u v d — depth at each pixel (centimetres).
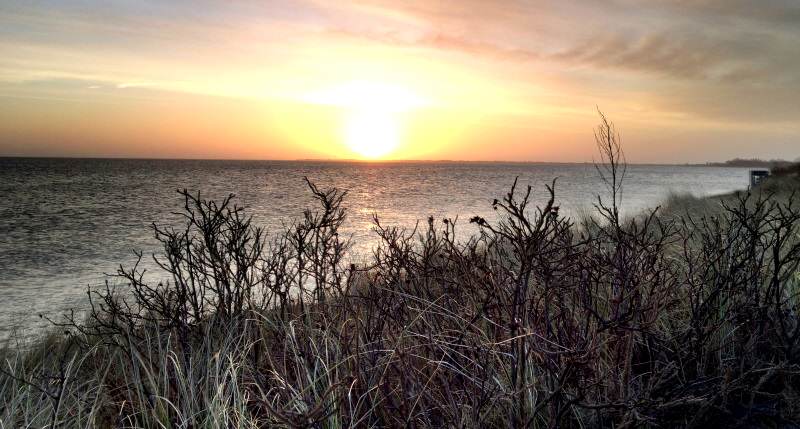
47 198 4953
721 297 327
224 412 226
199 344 312
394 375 259
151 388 269
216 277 336
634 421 229
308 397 236
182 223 2514
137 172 14325
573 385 238
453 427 225
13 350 467
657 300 255
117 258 1527
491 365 236
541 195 4459
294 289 448
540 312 253
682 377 281
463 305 289
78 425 247
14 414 263
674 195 2308
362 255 600
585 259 273
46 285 1144
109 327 318
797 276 392
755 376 280
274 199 4528
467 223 1838
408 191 6062
